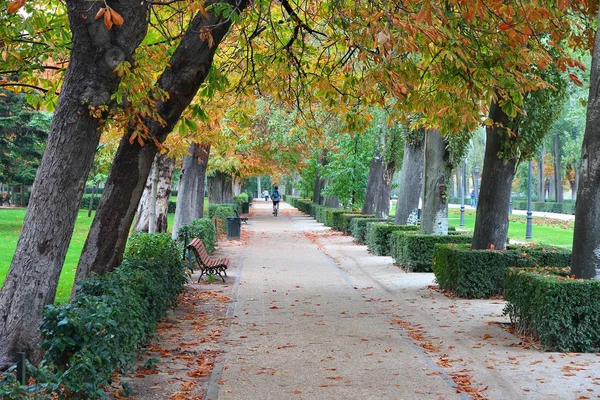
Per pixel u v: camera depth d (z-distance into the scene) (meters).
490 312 12.79
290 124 26.91
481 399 7.00
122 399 7.02
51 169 7.62
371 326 11.30
